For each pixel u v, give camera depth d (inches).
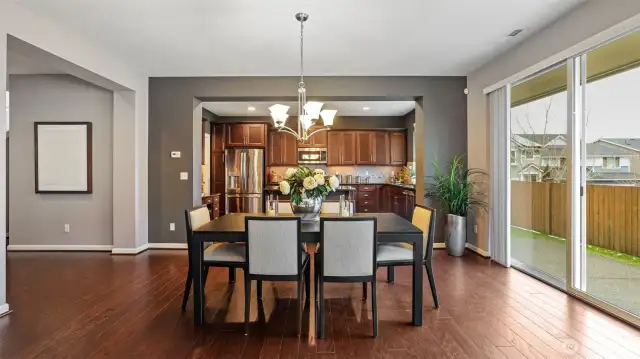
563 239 142.1
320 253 100.2
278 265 101.7
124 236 195.3
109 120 201.2
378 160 338.6
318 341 95.6
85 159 201.8
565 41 127.3
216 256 109.7
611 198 118.5
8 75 202.2
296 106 282.7
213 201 252.1
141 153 201.2
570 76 126.0
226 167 310.5
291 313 114.9
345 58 173.5
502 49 162.1
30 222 203.8
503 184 167.3
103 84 176.9
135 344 93.7
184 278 151.1
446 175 204.7
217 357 87.2
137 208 197.2
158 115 206.1
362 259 99.2
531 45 146.7
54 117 202.2
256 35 144.3
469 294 130.1
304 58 173.0
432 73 200.1
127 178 195.3
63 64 142.7
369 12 124.5
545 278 146.8
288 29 138.5
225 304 122.3
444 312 113.8
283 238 101.1
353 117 341.1
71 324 105.5
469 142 201.9
